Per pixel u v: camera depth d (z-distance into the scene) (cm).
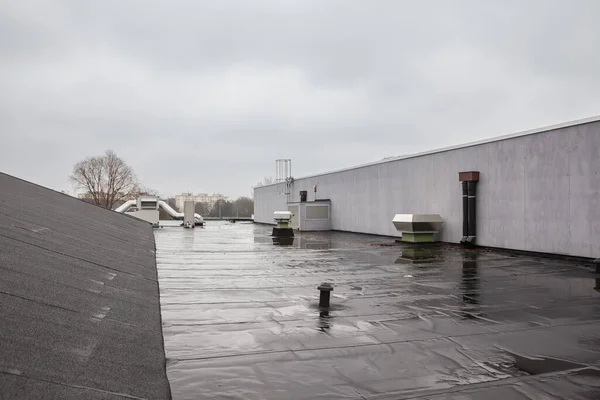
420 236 2100
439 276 1098
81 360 323
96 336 376
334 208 3400
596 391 406
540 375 444
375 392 402
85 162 8050
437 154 2202
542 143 1600
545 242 1586
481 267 1272
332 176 3438
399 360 484
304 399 385
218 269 1206
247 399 382
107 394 292
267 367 458
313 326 618
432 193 2244
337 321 646
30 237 620
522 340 559
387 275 1112
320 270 1198
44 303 397
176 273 1130
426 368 461
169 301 780
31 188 1273
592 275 1115
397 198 2564
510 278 1065
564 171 1518
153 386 331
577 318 671
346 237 2653
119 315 448
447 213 2130
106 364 335
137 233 1245
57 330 354
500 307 746
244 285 952
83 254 654
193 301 780
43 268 499
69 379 290
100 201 8119
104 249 762
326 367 461
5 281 414
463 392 403
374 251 1761
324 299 750
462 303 779
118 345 378
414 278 1064
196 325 618
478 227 1905
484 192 1872
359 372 448
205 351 505
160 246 1989
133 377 333
